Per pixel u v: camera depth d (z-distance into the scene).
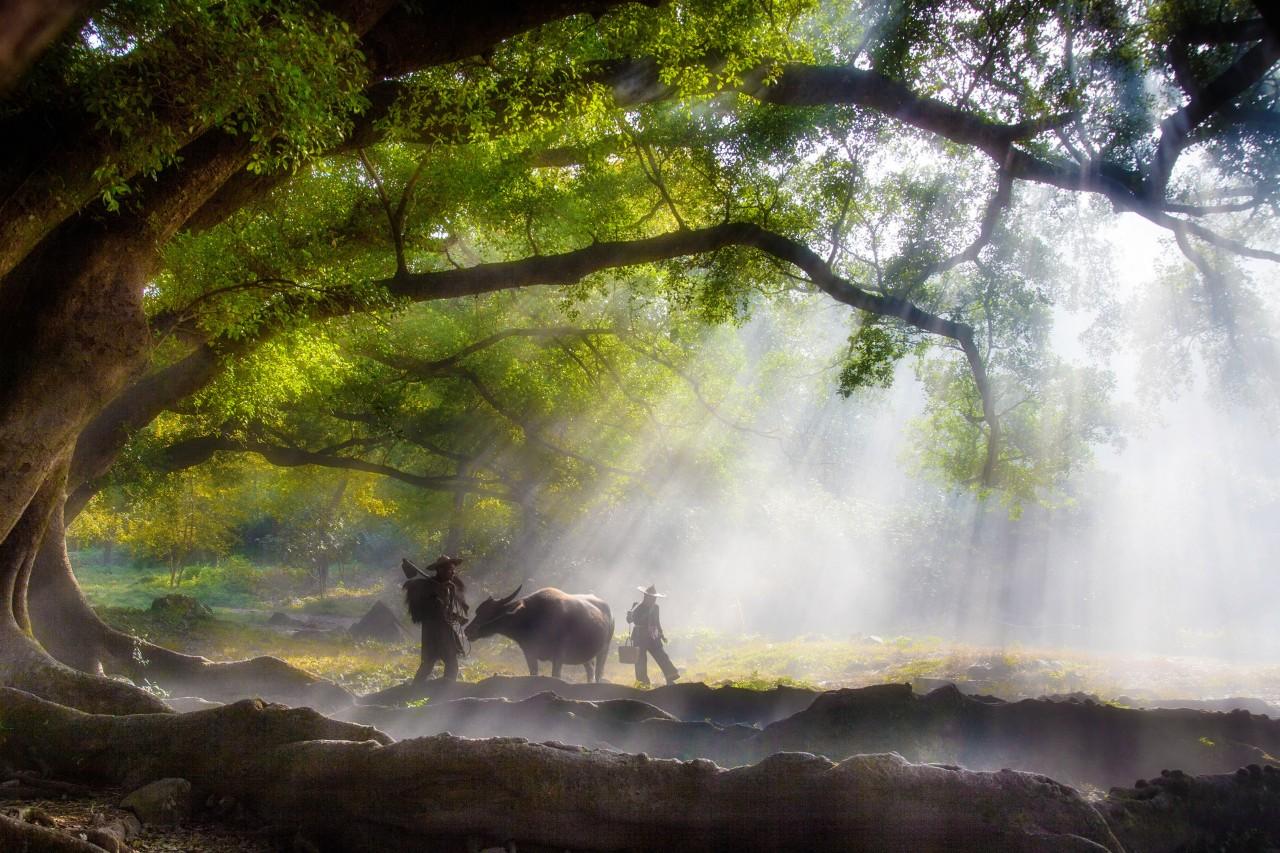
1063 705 8.86
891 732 8.48
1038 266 16.98
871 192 16.83
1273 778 6.20
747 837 5.24
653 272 18.48
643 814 5.31
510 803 5.44
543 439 26.16
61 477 9.98
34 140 6.41
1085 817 5.02
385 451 31.72
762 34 11.63
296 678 11.79
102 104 6.05
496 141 14.57
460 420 28.58
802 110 15.34
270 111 6.95
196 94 6.23
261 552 59.91
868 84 13.10
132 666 11.68
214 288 10.57
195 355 14.35
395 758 5.66
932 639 23.91
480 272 14.14
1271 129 13.59
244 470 32.91
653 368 23.55
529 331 21.44
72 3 3.95
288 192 13.72
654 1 8.18
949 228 16.50
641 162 15.74
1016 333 17.53
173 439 24.31
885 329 16.91
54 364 7.77
